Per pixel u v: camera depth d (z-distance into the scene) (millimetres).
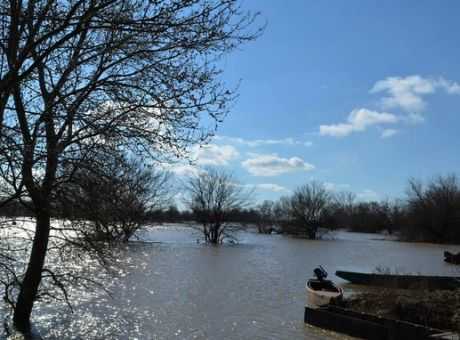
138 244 52531
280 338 16219
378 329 15117
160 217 57062
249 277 31609
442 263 48406
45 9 8531
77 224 12477
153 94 10211
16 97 9766
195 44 9617
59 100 9656
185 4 8898
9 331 14711
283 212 94000
